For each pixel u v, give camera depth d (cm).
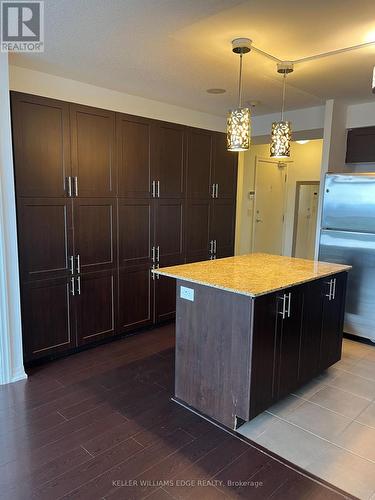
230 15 207
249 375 215
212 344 233
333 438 223
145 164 371
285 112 448
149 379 292
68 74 318
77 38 243
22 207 286
